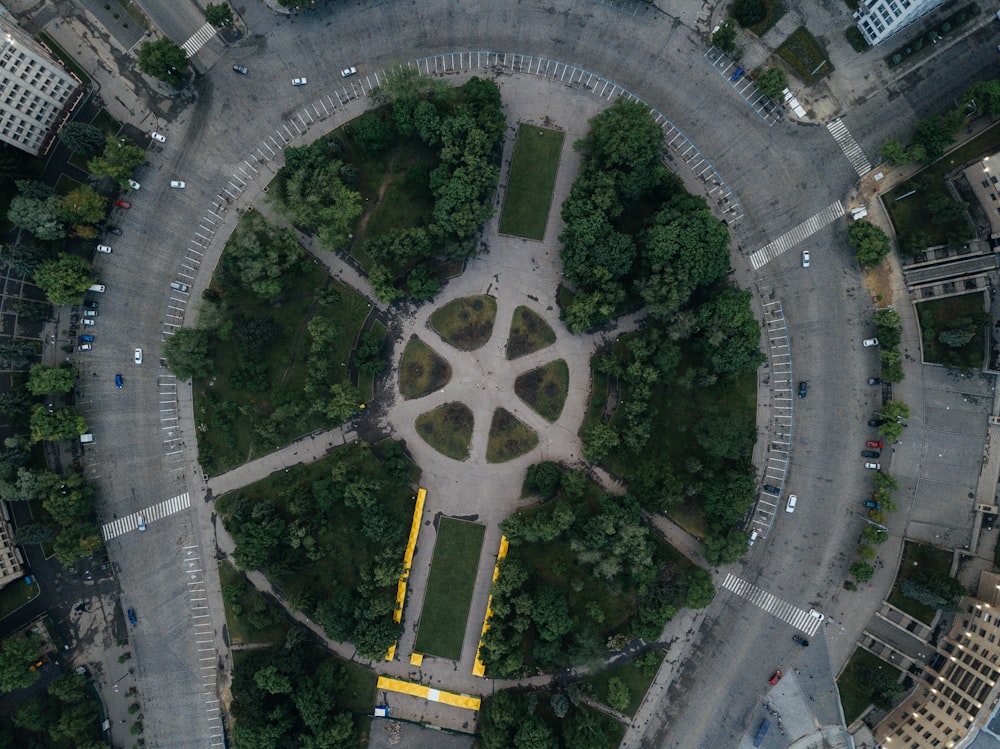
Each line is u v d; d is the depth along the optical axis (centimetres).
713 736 10288
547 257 10381
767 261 10306
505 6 10344
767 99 10294
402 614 10462
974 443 10088
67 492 10119
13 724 10275
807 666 10206
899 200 10150
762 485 10306
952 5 10075
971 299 10038
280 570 10025
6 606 10319
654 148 9712
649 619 9812
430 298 10400
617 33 10338
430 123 9794
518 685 10375
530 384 10388
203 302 10312
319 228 9906
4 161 9862
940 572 9925
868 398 10200
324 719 9919
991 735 8600
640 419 9919
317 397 10206
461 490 10425
